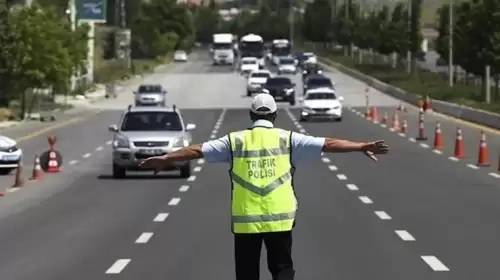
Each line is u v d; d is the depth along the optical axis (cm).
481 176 6259
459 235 3800
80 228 4106
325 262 3206
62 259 3331
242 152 1795
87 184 5962
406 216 4375
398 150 8250
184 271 3062
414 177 6216
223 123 11600
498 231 3906
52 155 6769
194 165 7181
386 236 3784
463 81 18788
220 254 3381
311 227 4044
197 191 5512
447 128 10744
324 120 12006
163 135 6175
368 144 1783
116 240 3753
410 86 17750
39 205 4962
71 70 12725
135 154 6116
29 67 12069
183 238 3775
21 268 3164
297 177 6272
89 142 9325
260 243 1811
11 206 4938
